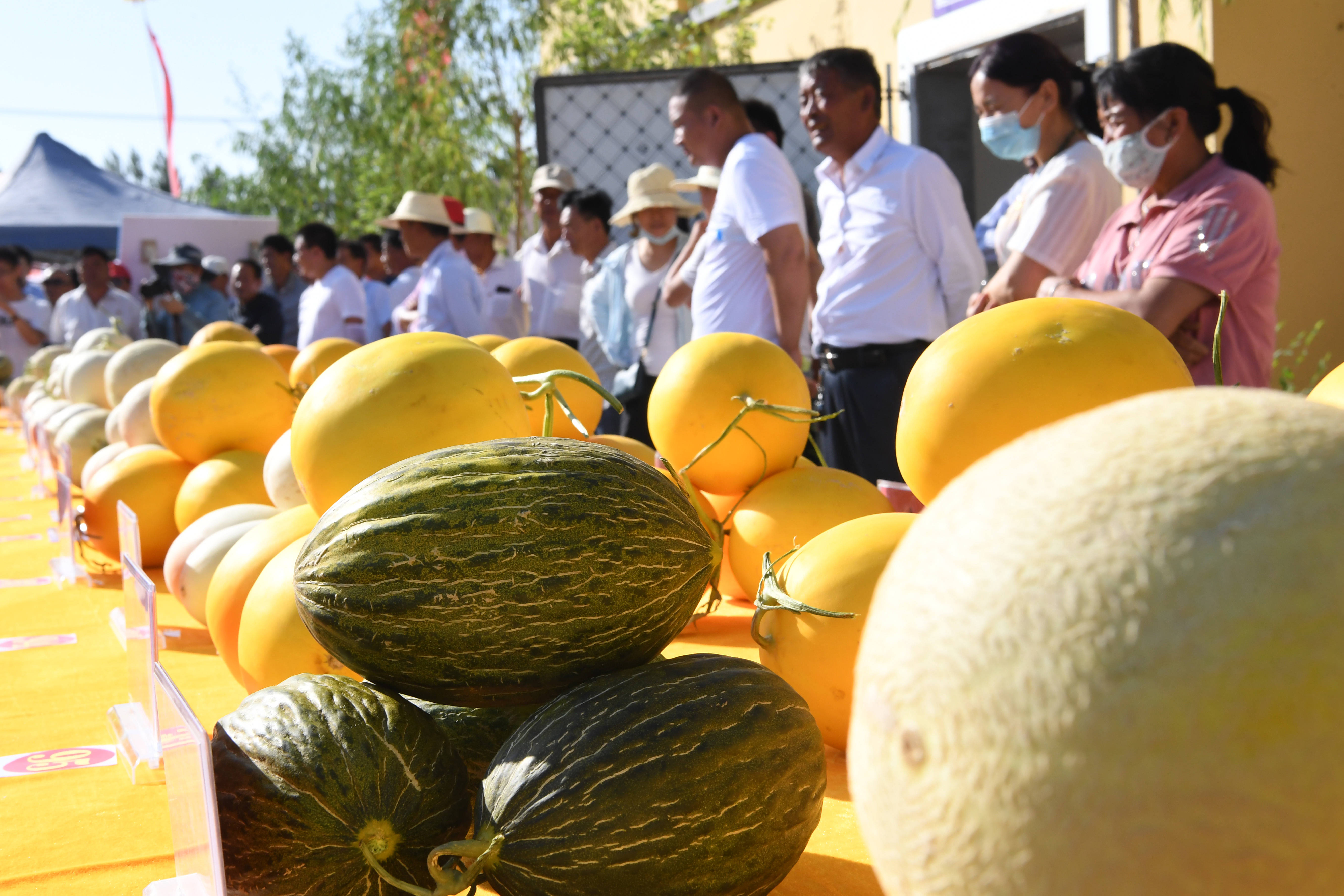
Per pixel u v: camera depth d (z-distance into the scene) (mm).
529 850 899
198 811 949
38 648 1960
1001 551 573
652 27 8672
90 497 2477
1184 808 506
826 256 3355
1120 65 2615
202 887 948
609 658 1020
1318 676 498
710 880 896
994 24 5844
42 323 9219
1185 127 2570
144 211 11562
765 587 1227
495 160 9492
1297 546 518
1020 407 1213
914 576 616
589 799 894
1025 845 539
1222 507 536
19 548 2914
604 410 4258
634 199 4711
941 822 574
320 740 966
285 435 2004
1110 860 519
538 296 6352
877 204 3156
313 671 1313
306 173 15930
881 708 611
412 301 6555
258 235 9367
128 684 1703
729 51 8391
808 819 955
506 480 1030
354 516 1035
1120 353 1220
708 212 4367
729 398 1778
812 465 1941
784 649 1222
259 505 2127
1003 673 552
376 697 1029
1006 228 3609
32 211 11086
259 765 958
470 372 1557
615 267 5133
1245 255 2369
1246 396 600
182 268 8227
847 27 7215
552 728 953
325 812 939
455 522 1001
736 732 926
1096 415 623
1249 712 499
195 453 2436
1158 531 538
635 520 1034
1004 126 3170
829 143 3244
